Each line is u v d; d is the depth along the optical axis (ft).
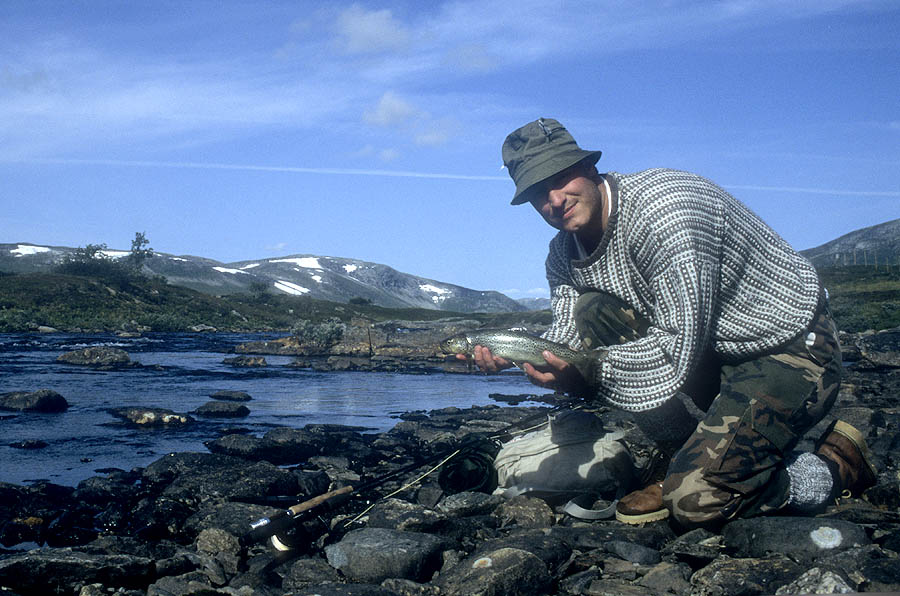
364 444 21.44
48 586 9.43
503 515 12.30
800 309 10.67
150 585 9.43
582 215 10.86
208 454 17.89
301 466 18.22
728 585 8.27
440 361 70.90
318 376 51.39
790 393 10.41
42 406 29.19
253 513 12.60
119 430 24.30
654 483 12.35
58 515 13.46
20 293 241.55
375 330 81.92
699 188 10.45
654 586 9.00
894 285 230.27
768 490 10.39
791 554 9.38
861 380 35.83
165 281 367.86
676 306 9.99
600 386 10.32
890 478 14.38
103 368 54.13
